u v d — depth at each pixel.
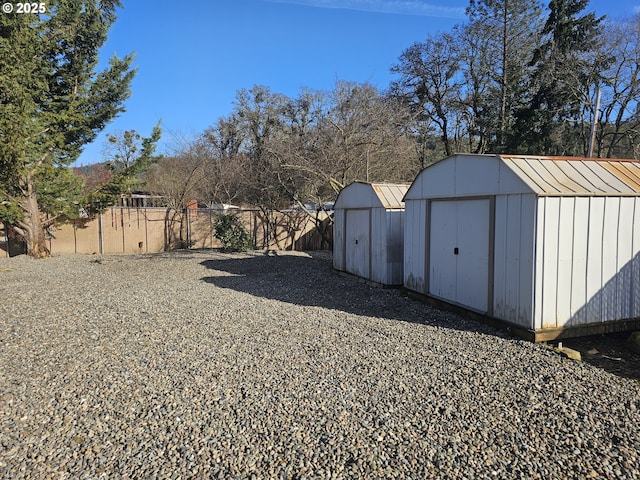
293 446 2.61
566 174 5.20
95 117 14.32
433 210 6.68
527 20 21.11
